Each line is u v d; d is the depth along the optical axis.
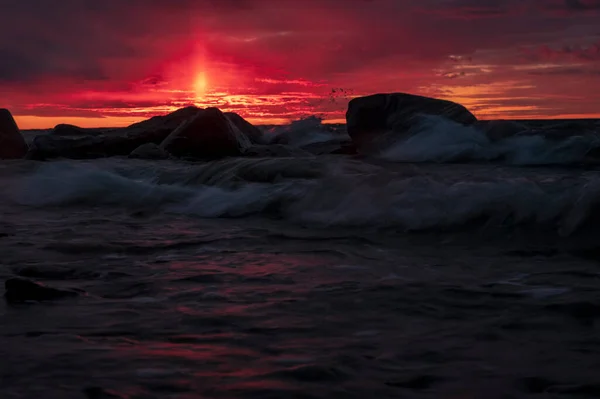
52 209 6.60
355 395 2.00
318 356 2.33
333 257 4.12
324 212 5.59
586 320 2.75
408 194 5.41
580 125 11.47
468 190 5.28
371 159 11.36
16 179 8.07
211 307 3.00
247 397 1.99
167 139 12.40
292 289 3.31
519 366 2.22
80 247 4.50
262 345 2.46
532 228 4.78
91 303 3.07
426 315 2.84
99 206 6.75
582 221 4.68
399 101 12.70
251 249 4.42
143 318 2.82
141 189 7.24
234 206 6.13
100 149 13.02
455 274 3.62
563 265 3.83
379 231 5.02
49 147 12.66
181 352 2.38
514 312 2.87
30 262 4.06
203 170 7.59
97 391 2.03
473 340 2.50
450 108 12.29
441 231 4.91
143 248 4.48
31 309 2.97
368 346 2.44
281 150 12.28
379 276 3.58
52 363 2.26
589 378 2.11
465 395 1.99
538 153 10.48
